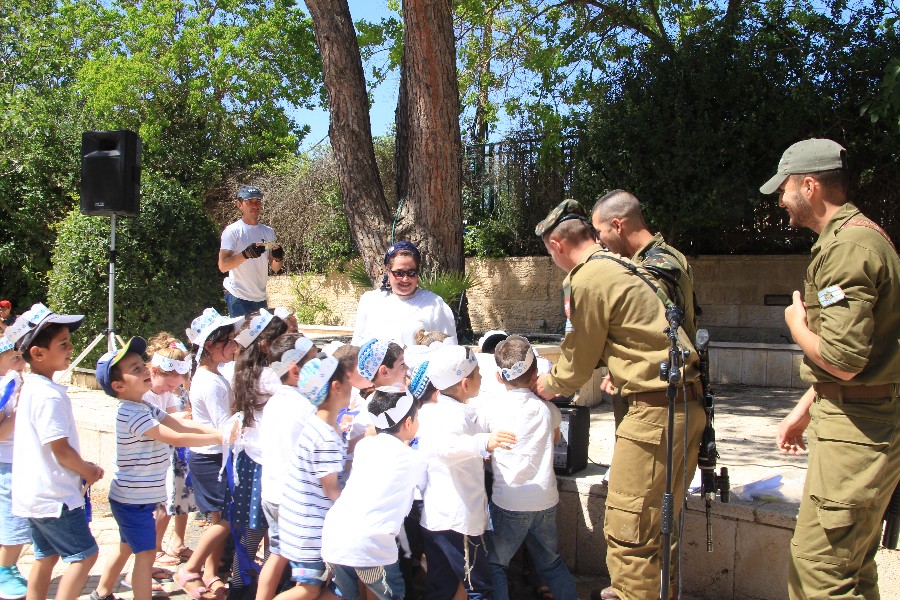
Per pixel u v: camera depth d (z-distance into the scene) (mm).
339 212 15297
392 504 3584
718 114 10297
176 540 5223
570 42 13008
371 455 3615
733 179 10195
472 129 15430
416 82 9000
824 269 3023
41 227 16109
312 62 18969
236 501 4191
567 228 3785
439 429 3838
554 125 12297
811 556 3109
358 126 9406
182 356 4613
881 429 3035
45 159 16062
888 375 3000
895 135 9766
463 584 3859
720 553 4227
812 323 3158
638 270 3492
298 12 18812
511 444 3725
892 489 3139
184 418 4785
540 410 4047
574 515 4652
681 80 10312
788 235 11242
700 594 4281
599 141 10992
